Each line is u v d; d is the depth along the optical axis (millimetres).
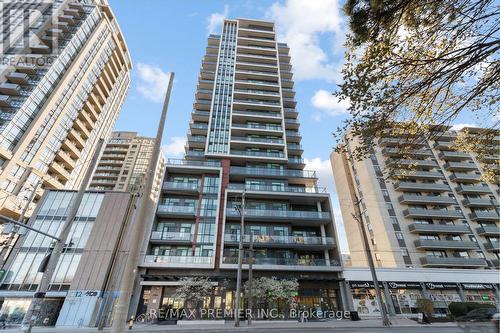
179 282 25984
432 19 5066
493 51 4617
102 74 62469
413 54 5406
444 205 42500
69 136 51344
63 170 47719
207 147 40875
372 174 43219
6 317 22609
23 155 39844
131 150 88188
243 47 55156
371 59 5605
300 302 27500
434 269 31172
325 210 35188
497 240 39406
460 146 8352
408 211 39625
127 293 5688
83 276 24531
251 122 46438
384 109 6086
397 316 26438
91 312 22766
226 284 26797
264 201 35125
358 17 5355
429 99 6047
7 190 36844
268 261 28844
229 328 18094
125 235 27516
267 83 50812
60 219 27734
